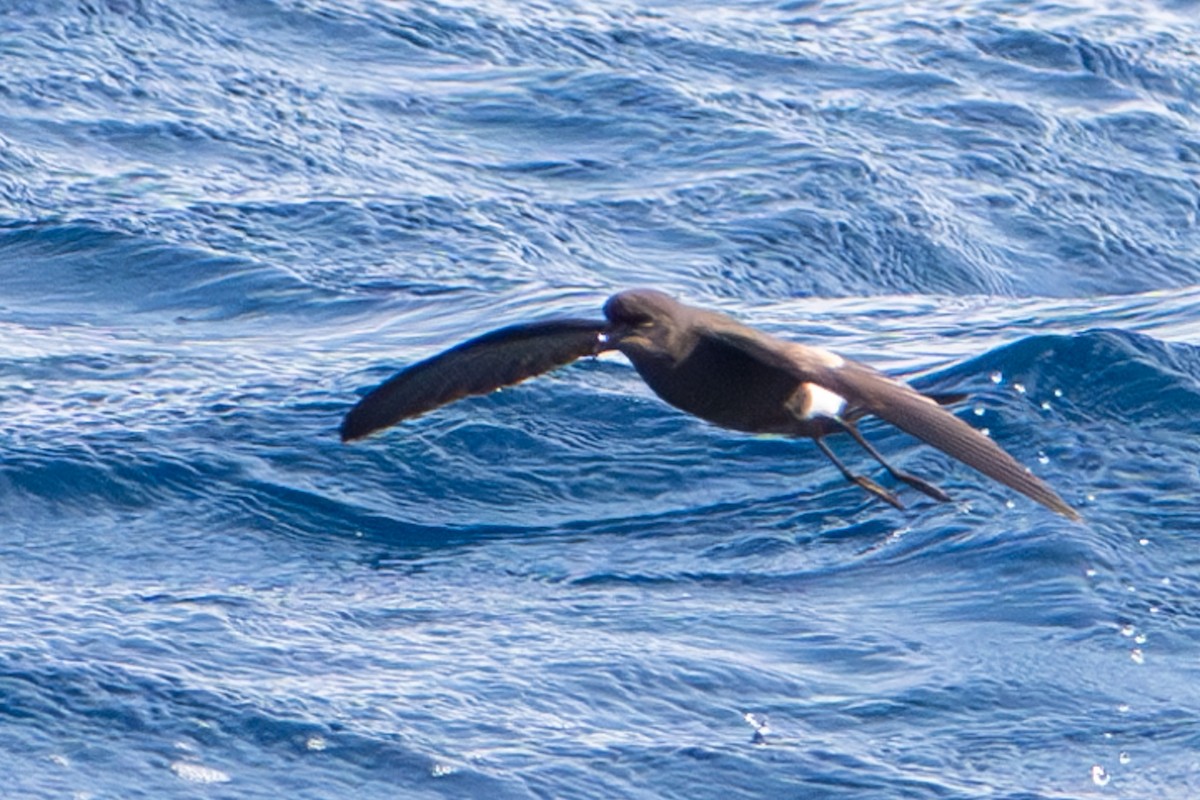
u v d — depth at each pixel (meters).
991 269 21.27
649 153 22.77
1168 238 22.61
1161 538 12.77
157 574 12.44
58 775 9.70
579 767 9.87
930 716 10.48
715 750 10.06
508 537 13.20
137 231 19.52
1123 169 23.78
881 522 13.10
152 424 14.65
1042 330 17.67
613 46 25.64
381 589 12.23
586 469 14.14
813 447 14.30
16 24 24.17
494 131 23.11
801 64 25.59
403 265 19.20
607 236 20.64
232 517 13.32
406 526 13.35
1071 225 22.34
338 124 22.84
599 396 15.09
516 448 14.36
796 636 11.42
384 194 21.00
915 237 21.34
